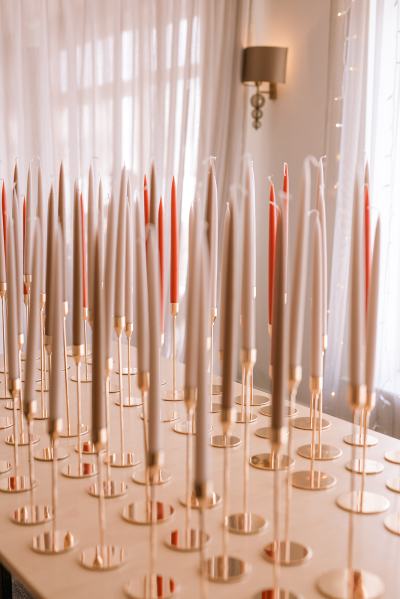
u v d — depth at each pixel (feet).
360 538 3.15
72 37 11.66
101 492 2.91
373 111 10.29
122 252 4.09
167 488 3.67
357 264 2.64
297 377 2.95
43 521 3.26
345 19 10.75
